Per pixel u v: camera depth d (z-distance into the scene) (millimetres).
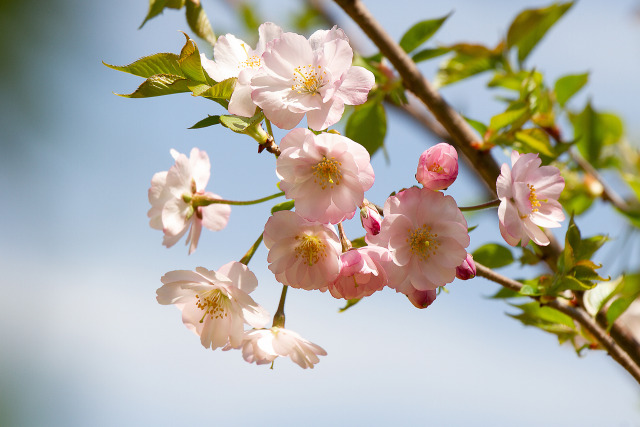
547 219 945
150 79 917
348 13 1012
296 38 920
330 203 916
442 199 922
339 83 917
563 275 964
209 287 943
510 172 940
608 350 991
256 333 947
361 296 925
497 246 1021
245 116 921
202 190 962
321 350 945
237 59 937
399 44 1034
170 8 997
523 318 1018
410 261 924
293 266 918
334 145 911
